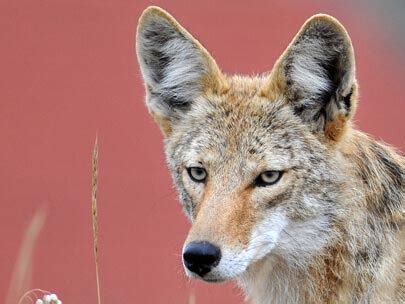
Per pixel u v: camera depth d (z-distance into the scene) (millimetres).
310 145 11695
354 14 28203
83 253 19484
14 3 27062
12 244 20250
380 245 11625
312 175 11625
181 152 12039
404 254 11641
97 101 24797
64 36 26594
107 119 24047
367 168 11758
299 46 11797
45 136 24094
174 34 12344
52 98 25188
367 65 26453
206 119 12055
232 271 11180
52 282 18703
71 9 26969
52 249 19422
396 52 27547
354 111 11688
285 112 11883
